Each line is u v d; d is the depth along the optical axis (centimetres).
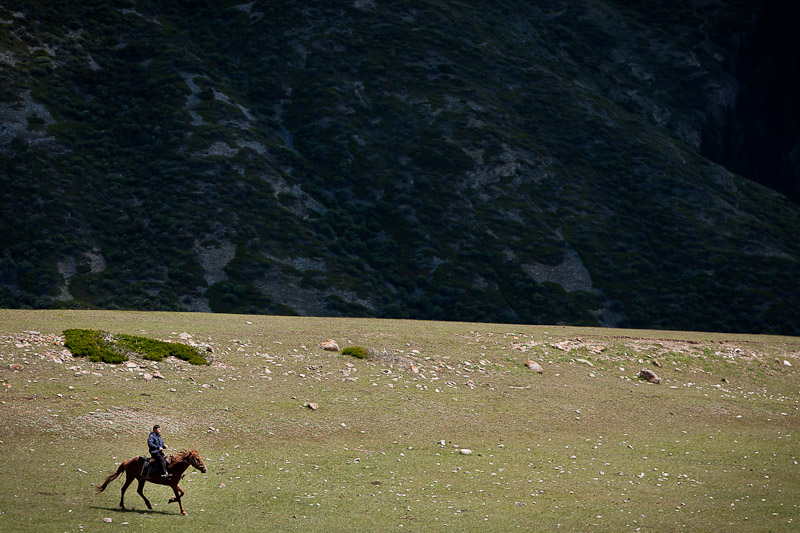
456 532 1614
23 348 2569
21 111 10512
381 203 11094
